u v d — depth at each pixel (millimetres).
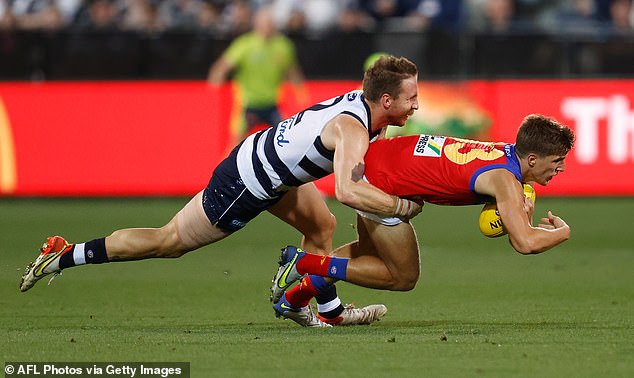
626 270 36844
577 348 22281
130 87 56844
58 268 26641
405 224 24953
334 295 26188
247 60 56562
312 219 27141
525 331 24828
